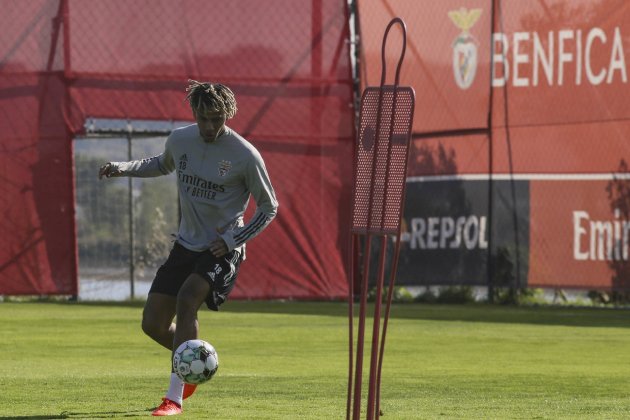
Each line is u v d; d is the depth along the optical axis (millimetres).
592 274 48188
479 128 50125
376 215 13672
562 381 24328
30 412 18234
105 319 41344
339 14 51906
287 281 51375
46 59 48938
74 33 49219
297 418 17656
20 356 29250
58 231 48969
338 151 51938
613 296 50406
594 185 48000
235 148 18406
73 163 49031
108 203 57812
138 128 49938
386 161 13594
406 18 51125
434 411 19016
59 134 48938
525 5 49312
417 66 51031
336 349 31828
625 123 47500
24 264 48656
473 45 50125
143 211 59031
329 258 51750
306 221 51562
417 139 51094
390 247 51688
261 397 20688
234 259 18656
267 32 51312
